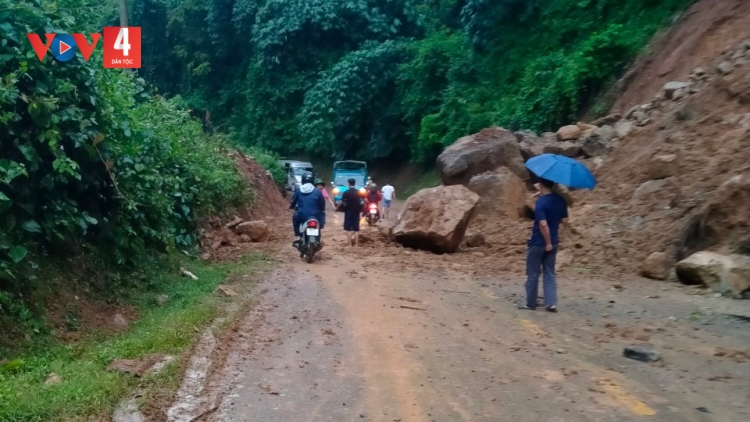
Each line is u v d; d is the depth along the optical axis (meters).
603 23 25.45
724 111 14.70
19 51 7.02
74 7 8.73
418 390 5.55
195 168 13.38
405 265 12.34
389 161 40.72
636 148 16.30
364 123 39.72
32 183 7.12
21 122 7.18
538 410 5.12
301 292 9.54
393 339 7.09
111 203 8.66
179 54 44.12
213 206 14.35
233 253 13.02
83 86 7.99
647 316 8.38
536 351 6.72
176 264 10.26
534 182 18.38
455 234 13.67
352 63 36.59
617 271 11.35
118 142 8.88
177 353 6.20
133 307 8.16
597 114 22.17
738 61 15.55
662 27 22.38
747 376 5.95
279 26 39.75
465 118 28.83
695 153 13.86
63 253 7.72
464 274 11.49
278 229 17.47
